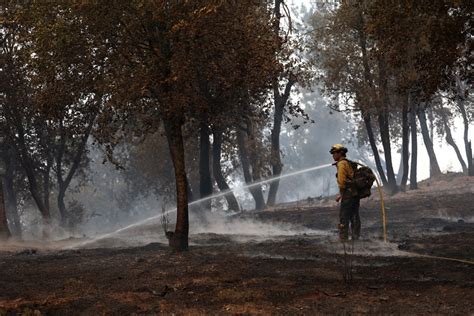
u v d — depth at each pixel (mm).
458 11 13812
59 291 9219
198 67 13688
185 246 13953
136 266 11648
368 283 8961
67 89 13844
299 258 12328
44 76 13656
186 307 7695
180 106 13227
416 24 14375
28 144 35531
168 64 13375
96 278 10367
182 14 12922
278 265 11055
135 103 14180
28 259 14250
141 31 13383
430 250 12820
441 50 14500
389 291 8266
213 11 12609
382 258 11758
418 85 15570
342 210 14727
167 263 11852
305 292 8289
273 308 7461
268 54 14094
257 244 15406
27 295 8984
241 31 13586
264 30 14242
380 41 15266
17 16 13531
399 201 31484
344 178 14695
